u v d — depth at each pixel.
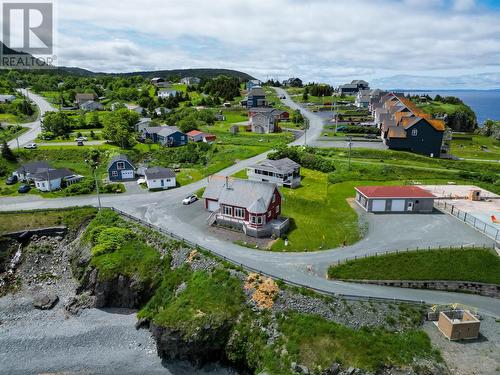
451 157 102.44
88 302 50.97
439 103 183.00
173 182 79.31
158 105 172.50
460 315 41.66
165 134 111.25
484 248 50.66
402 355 37.44
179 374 40.75
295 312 41.78
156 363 42.03
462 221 59.94
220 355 41.97
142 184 81.62
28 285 55.44
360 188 67.75
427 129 100.06
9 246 61.41
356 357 37.12
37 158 98.56
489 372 35.81
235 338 41.19
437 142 100.94
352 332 39.44
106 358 42.78
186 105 173.25
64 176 82.06
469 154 108.56
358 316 41.03
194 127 124.56
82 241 59.53
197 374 40.78
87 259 55.06
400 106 128.12
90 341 45.16
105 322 48.16
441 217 61.75
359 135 119.75
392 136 101.19
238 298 43.91
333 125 135.50
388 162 91.88
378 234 56.19
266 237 56.81
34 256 60.47
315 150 99.44
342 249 52.75
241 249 53.25
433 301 44.03
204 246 53.91
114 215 64.31
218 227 60.22
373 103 154.38
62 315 49.53
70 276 56.59
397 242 53.59
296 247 53.75
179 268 50.31
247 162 93.19
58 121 119.88
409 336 39.44
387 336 39.31
